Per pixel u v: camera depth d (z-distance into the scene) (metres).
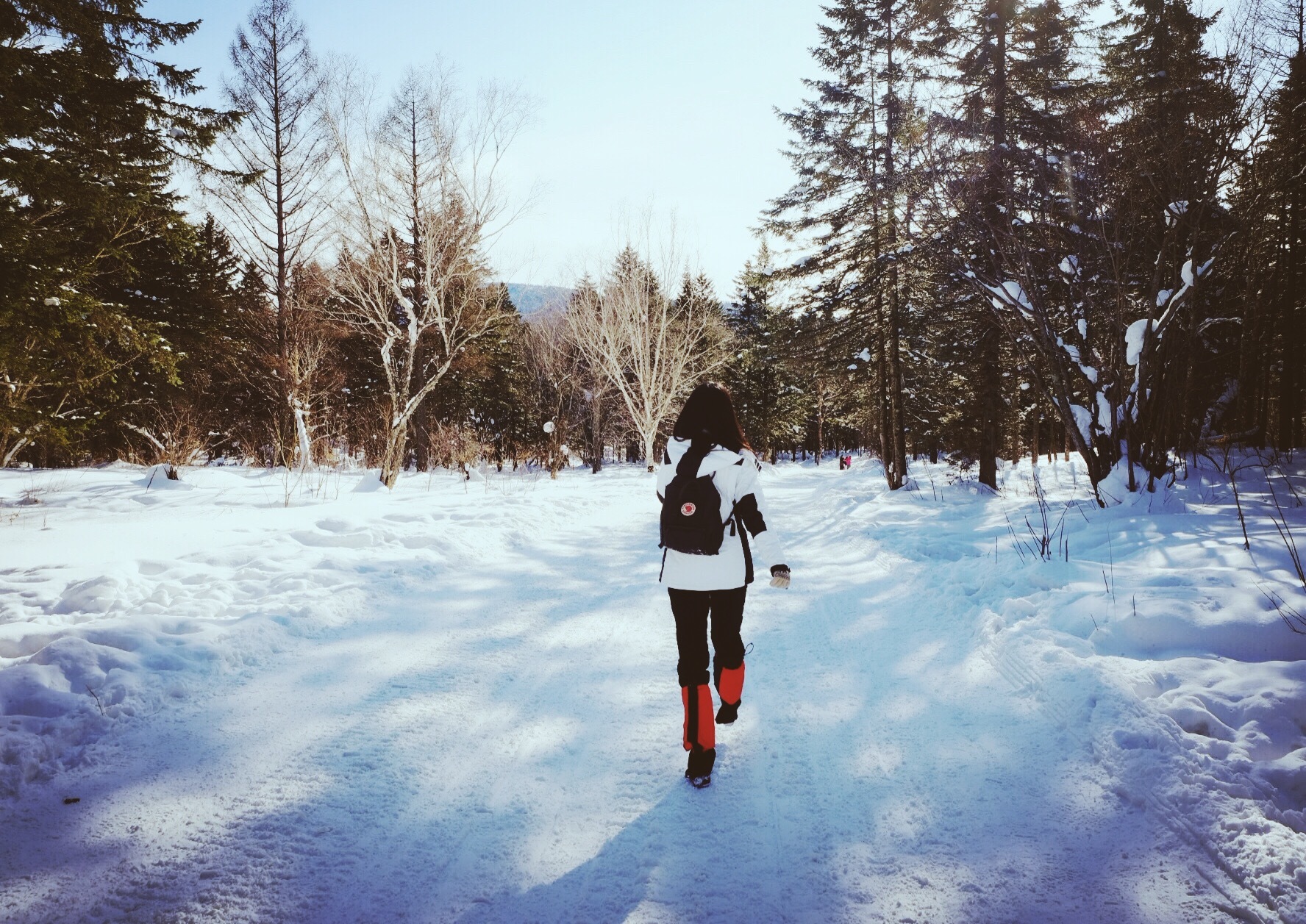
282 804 2.63
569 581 6.56
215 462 26.39
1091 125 9.16
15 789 2.67
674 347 28.25
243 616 4.86
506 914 2.04
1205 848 2.21
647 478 24.72
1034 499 11.18
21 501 12.16
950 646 4.38
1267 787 2.40
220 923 1.98
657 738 3.24
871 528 9.40
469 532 8.55
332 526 8.22
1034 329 9.14
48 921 1.97
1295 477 9.78
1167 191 8.05
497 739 3.22
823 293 19.86
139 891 2.12
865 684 3.87
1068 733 3.05
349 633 4.83
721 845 2.37
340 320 19.80
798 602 5.84
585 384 35.03
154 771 2.87
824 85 18.16
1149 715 2.90
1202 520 6.89
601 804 2.65
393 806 2.63
